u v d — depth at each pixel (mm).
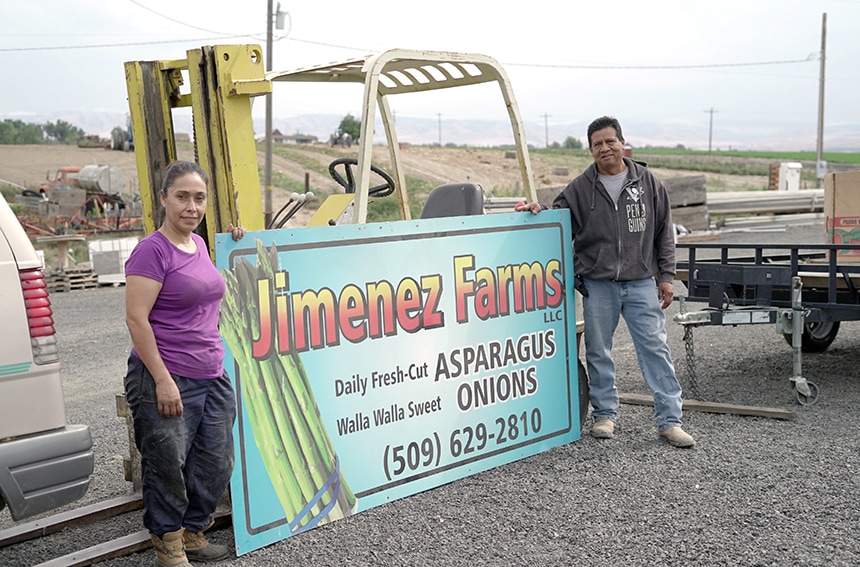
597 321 5570
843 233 7266
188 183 3531
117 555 3963
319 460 4301
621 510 4359
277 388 4137
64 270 16484
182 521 3797
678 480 4766
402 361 4684
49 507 3562
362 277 4504
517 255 5301
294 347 4215
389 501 4613
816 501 4387
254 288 4062
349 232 4438
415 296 4750
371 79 4582
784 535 3982
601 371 5641
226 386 3766
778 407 6219
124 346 10047
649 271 5473
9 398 3480
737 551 3824
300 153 56188
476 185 5715
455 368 4957
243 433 3992
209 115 4277
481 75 5445
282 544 4094
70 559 3846
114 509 4535
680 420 5492
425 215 5848
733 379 7195
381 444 4582
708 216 23406
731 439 5492
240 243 4008
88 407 7070
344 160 5859
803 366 7613
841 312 6539
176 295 3527
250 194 4305
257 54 4270
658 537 4004
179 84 4582
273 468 4102
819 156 46562
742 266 6398
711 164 78438
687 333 6320
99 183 33281
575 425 5645
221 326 3910
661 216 5539
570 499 4547
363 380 4504
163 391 3482
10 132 150375
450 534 4137
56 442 3559
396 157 5969
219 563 3900
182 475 3633
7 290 3502
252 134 4309
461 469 4969
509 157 66812
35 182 56812
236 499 3965
